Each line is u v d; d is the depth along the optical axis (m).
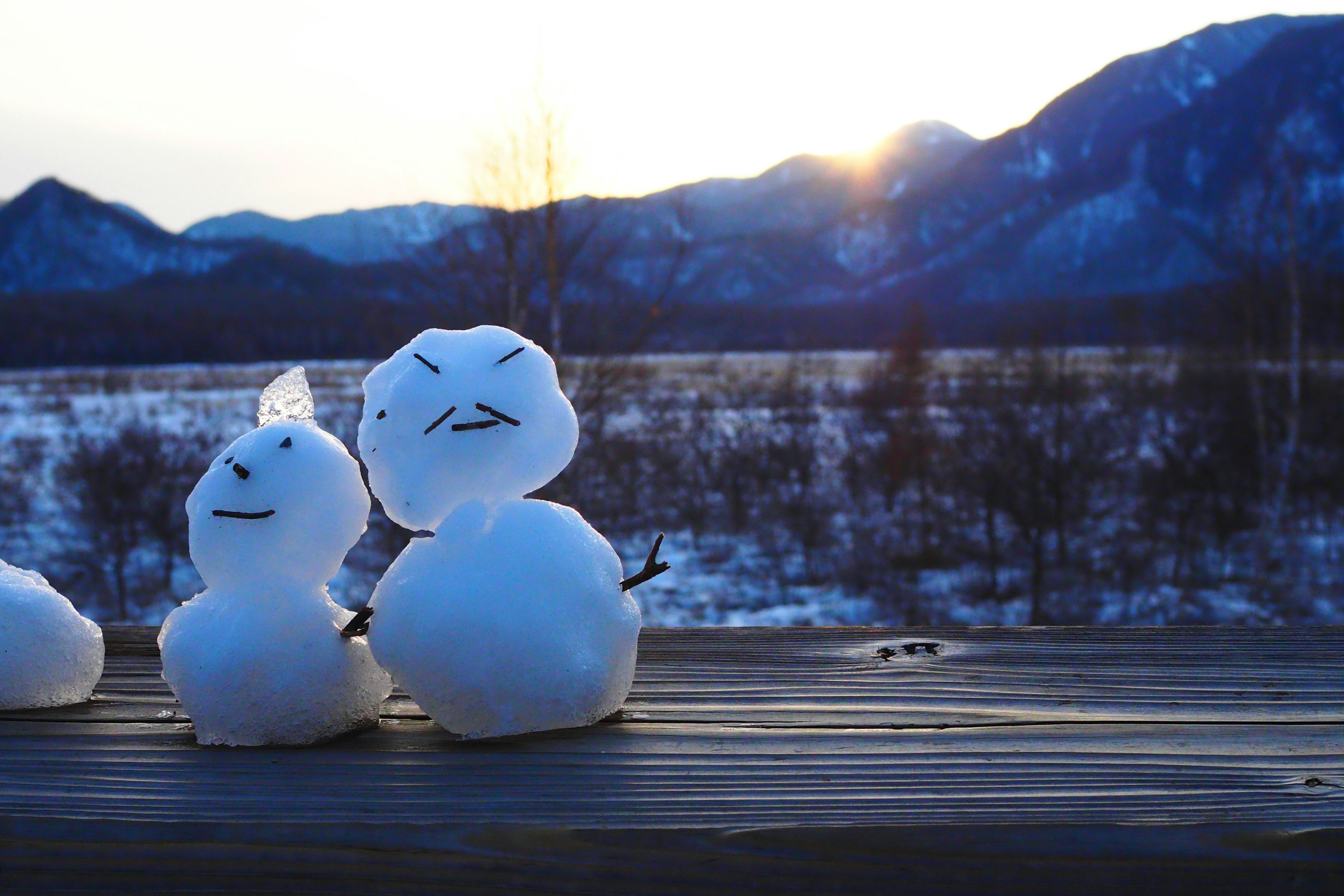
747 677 1.36
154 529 12.73
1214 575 12.60
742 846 0.85
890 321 83.81
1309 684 1.30
